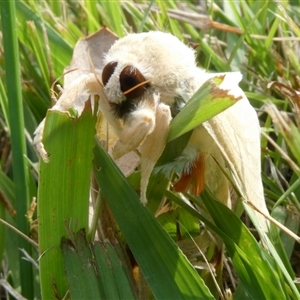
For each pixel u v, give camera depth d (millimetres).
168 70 136
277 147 181
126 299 139
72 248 139
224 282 168
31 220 162
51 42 212
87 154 135
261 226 145
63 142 133
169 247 137
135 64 135
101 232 145
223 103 125
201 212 155
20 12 215
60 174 135
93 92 136
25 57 214
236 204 158
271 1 227
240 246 147
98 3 242
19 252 162
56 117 131
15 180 162
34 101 203
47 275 143
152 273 137
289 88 177
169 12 226
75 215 139
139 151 140
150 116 129
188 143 139
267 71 219
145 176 131
